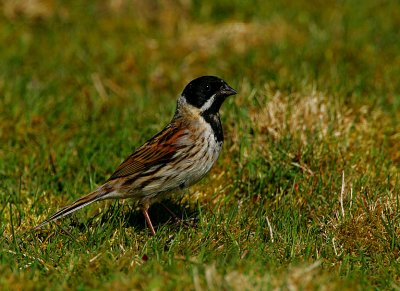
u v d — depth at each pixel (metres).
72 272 8.39
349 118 12.83
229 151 12.26
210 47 17.22
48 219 9.60
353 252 9.45
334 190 10.93
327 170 11.47
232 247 9.08
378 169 11.48
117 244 9.40
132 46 17.20
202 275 7.98
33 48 16.98
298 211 10.20
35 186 11.47
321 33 17.14
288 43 16.84
